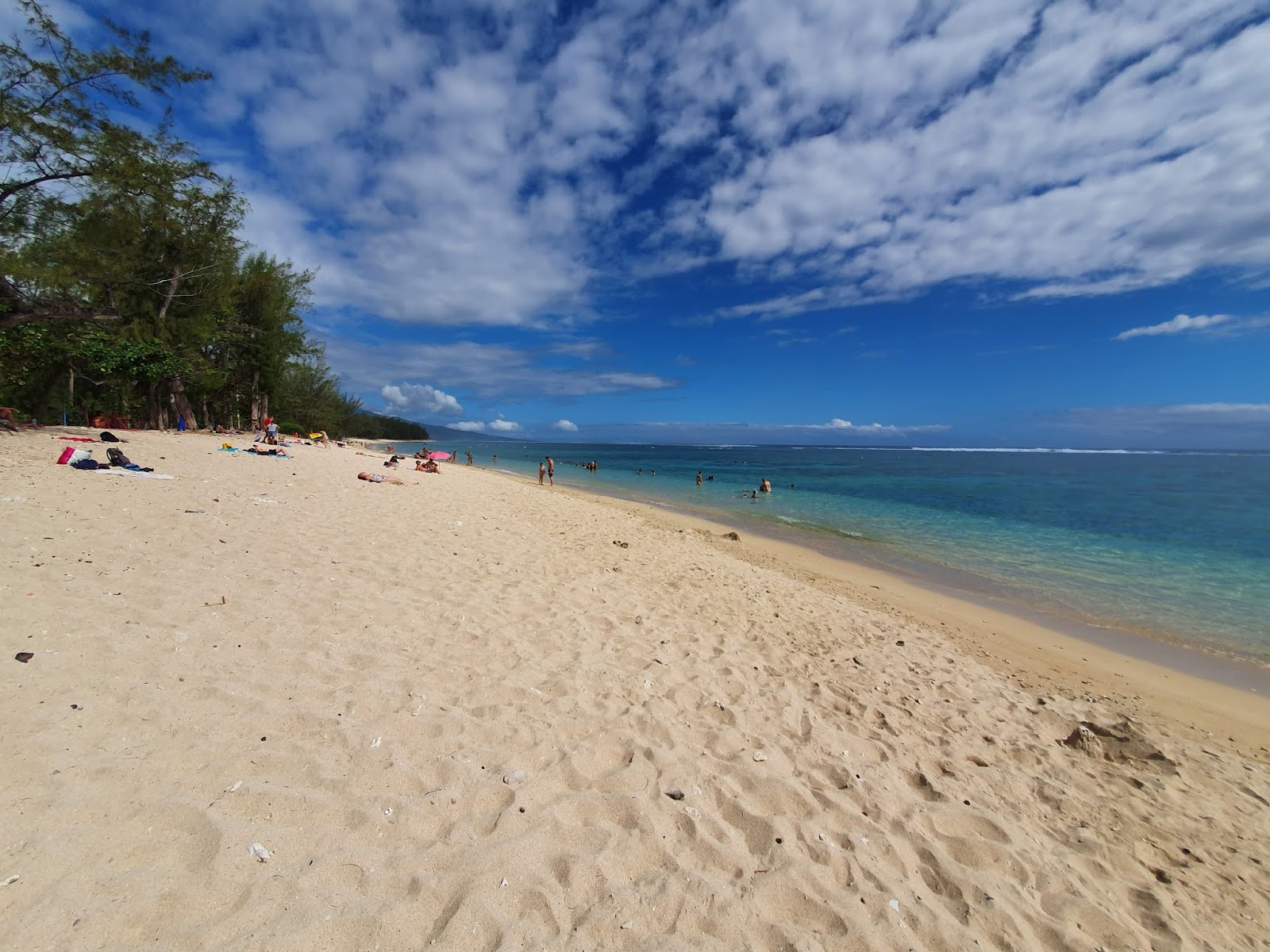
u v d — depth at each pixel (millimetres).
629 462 64500
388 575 6340
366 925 2092
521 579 7137
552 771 3283
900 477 40688
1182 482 35812
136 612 4254
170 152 17297
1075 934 2752
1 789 2320
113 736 2826
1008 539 16422
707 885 2617
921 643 7332
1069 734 5047
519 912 2285
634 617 6414
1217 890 3225
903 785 3807
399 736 3326
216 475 11180
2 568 4598
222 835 2346
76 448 11852
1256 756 5141
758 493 28328
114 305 17078
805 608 8086
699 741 3941
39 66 13469
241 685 3545
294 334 31875
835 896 2705
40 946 1759
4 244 13852
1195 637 8594
